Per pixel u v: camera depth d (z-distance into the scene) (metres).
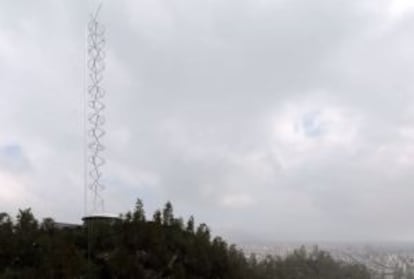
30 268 38.12
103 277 41.12
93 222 46.00
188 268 48.03
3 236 40.09
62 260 38.59
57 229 45.56
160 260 44.72
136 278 41.97
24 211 45.09
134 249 44.47
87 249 42.78
